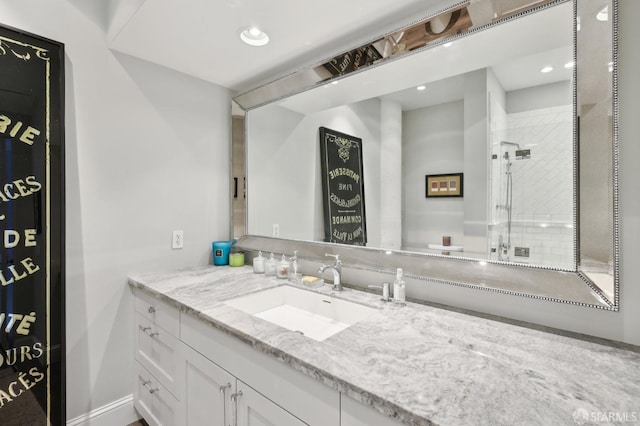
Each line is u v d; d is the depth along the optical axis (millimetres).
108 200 1681
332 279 1671
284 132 1901
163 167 1894
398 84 1398
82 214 1595
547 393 705
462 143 1226
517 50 1081
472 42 1181
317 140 1729
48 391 1444
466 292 1227
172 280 1696
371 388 718
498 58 1123
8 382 1354
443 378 763
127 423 1753
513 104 1097
